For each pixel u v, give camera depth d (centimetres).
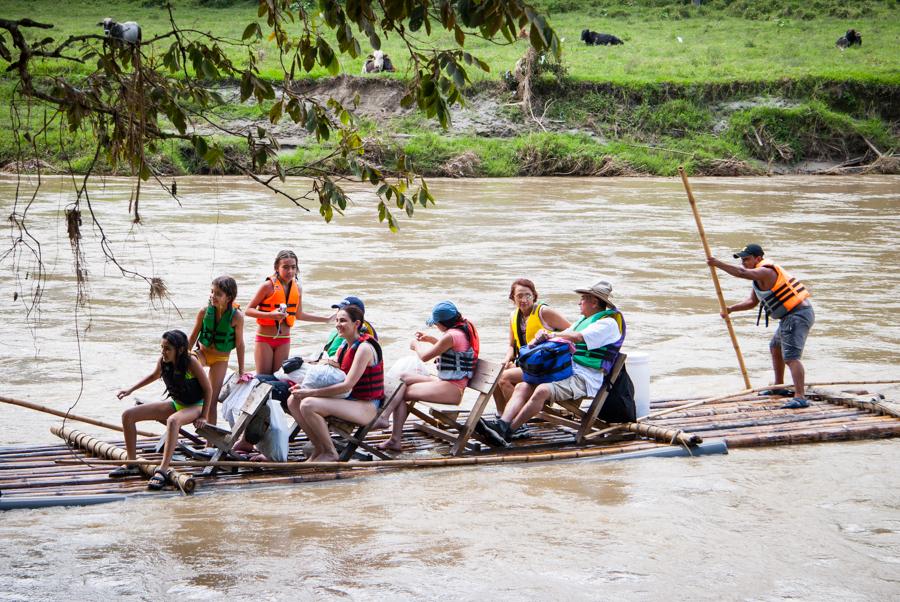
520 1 754
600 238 3878
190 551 991
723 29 10306
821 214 4841
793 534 1053
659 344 2123
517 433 1406
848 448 1389
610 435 1407
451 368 1316
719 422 1476
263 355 1476
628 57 8969
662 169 7275
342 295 2603
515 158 7106
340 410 1242
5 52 795
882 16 10575
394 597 893
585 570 955
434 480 1225
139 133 832
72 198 4872
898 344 2138
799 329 1570
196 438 1303
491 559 980
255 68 924
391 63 7750
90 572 939
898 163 7688
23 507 1107
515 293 1420
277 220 4297
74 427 1485
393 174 953
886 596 905
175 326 2211
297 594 898
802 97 8212
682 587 920
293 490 1180
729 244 3741
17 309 2359
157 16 9475
